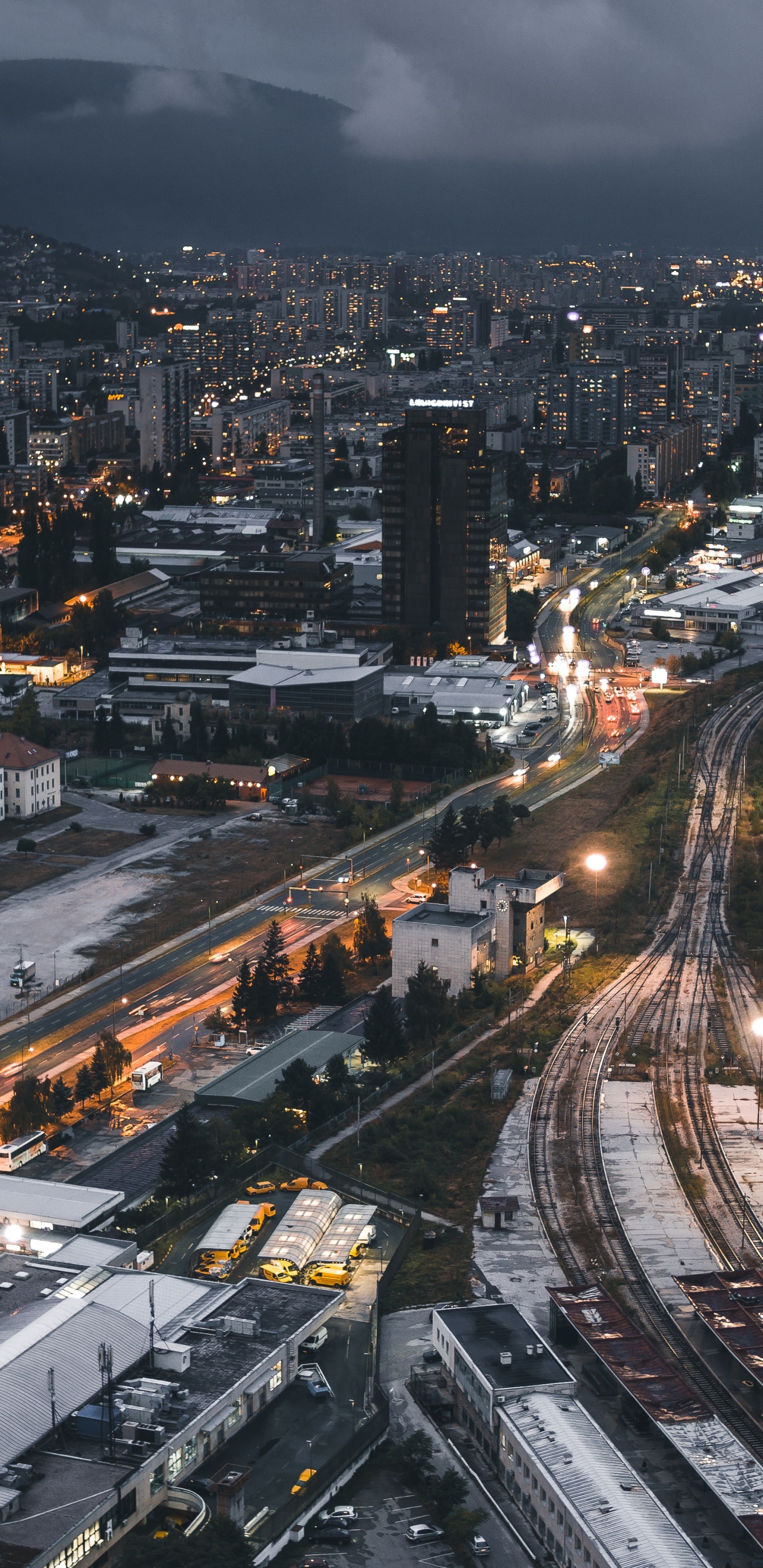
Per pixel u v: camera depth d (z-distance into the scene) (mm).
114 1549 196875
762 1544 191750
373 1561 199125
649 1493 197000
